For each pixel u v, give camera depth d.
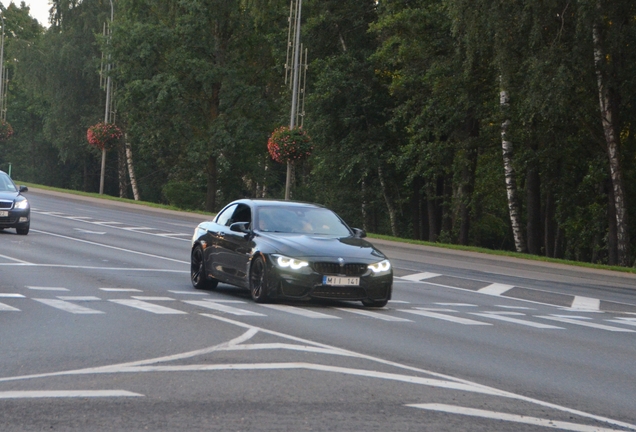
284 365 11.84
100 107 100.31
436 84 53.47
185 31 77.38
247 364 11.84
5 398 9.46
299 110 67.81
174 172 97.06
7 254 28.89
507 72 42.69
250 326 15.55
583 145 53.31
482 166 67.19
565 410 9.98
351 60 65.06
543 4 40.44
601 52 40.88
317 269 18.77
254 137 79.50
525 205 77.38
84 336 13.97
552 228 65.81
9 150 132.88
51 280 22.33
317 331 15.39
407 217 83.62
